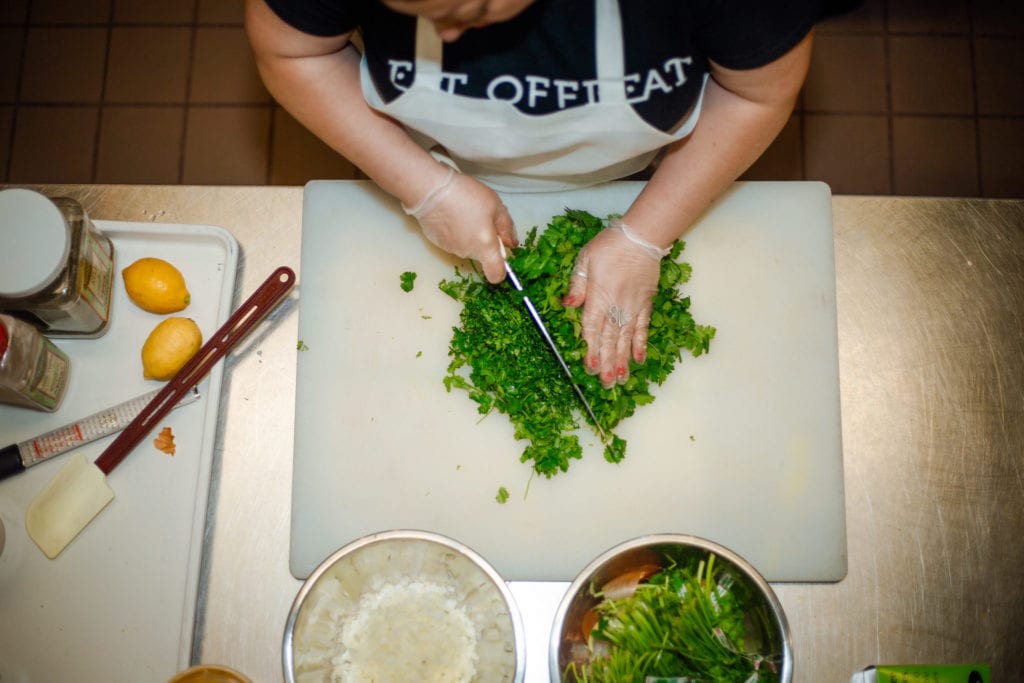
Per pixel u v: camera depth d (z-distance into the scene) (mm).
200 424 1552
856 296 1640
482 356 1550
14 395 1481
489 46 1228
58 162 2656
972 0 2693
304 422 1571
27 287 1348
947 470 1578
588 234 1592
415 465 1566
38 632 1448
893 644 1496
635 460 1571
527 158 1461
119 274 1603
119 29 2703
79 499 1486
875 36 2688
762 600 1383
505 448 1571
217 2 2715
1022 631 1499
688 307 1608
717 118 1349
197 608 1492
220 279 1609
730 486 1563
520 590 1526
